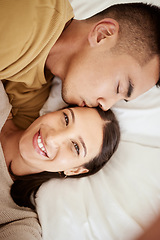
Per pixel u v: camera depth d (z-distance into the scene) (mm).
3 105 1111
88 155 1121
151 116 1343
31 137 1080
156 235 606
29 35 929
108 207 1210
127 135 1357
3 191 1138
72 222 1185
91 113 1123
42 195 1256
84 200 1242
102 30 1027
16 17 887
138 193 1234
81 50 1044
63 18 983
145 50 1015
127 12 1056
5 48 910
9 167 1173
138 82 1042
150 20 1039
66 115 1086
